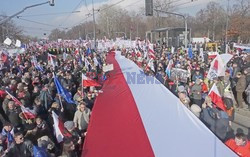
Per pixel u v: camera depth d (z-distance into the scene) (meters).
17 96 12.60
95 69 23.34
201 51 26.86
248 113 15.36
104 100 13.64
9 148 7.70
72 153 7.94
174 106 11.47
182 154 7.67
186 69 19.94
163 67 23.86
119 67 25.41
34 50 43.91
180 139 8.58
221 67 14.52
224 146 8.12
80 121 10.84
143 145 8.32
